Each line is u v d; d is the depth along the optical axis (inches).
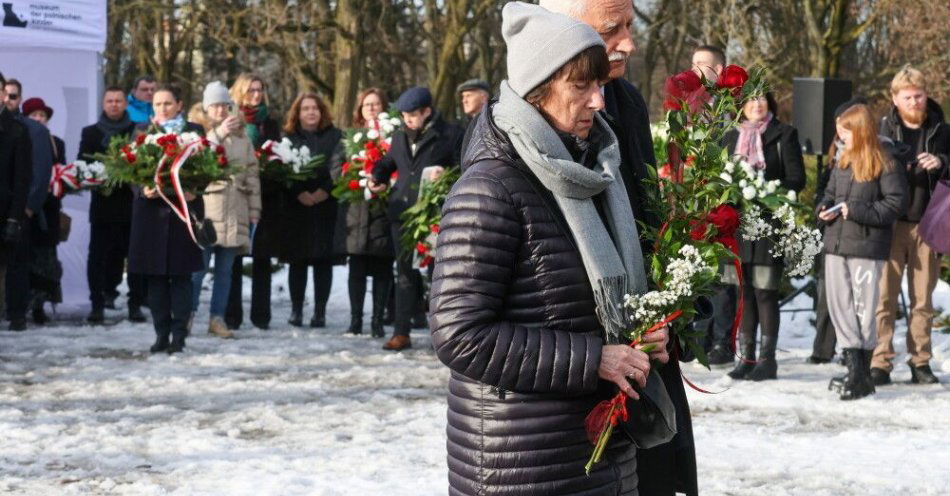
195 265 378.6
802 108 476.7
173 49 979.3
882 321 342.3
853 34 859.4
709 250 117.5
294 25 865.5
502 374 106.9
